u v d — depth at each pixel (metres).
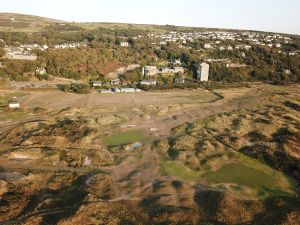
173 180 67.31
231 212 54.97
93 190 61.53
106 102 133.88
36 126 97.31
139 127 102.62
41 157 76.31
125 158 78.75
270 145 85.88
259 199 60.84
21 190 61.06
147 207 56.28
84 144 85.94
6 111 113.00
